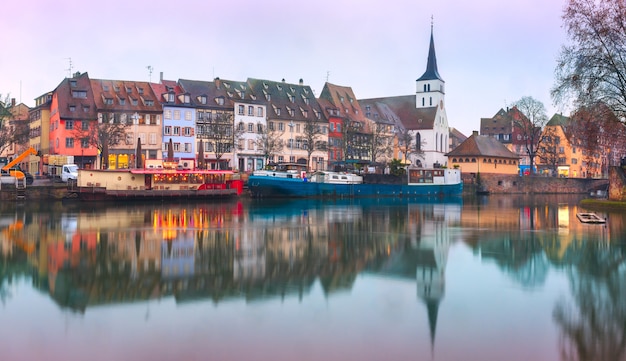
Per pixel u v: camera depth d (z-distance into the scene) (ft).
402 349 45.85
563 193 375.45
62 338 48.44
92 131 282.97
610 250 92.68
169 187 223.71
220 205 203.21
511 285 66.80
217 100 338.34
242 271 74.90
